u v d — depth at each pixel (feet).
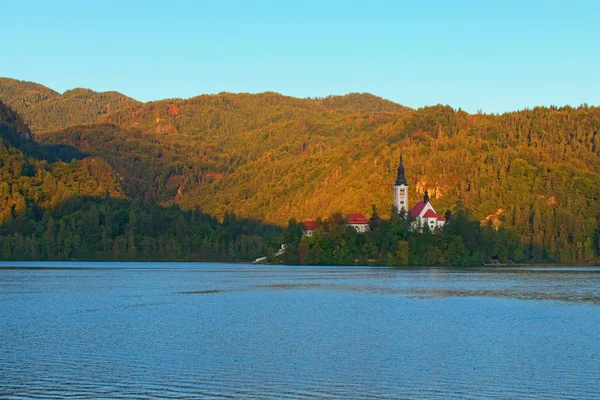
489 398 230.89
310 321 393.70
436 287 633.20
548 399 229.66
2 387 241.14
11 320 393.29
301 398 230.89
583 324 385.70
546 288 622.54
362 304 484.74
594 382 249.96
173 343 319.06
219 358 286.66
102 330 356.18
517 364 278.05
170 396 232.32
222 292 580.30
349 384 247.09
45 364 274.57
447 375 260.01
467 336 342.64
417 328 368.48
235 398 230.27
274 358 287.28
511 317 415.64
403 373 262.88
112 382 247.91
